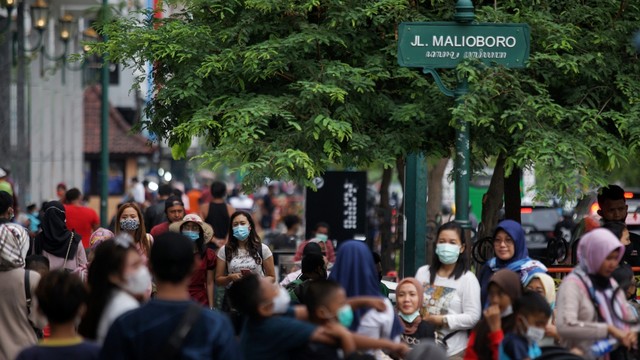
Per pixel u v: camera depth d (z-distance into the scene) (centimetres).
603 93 2452
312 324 1579
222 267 2728
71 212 3912
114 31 2570
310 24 2420
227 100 2403
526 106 2298
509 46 2200
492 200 2897
